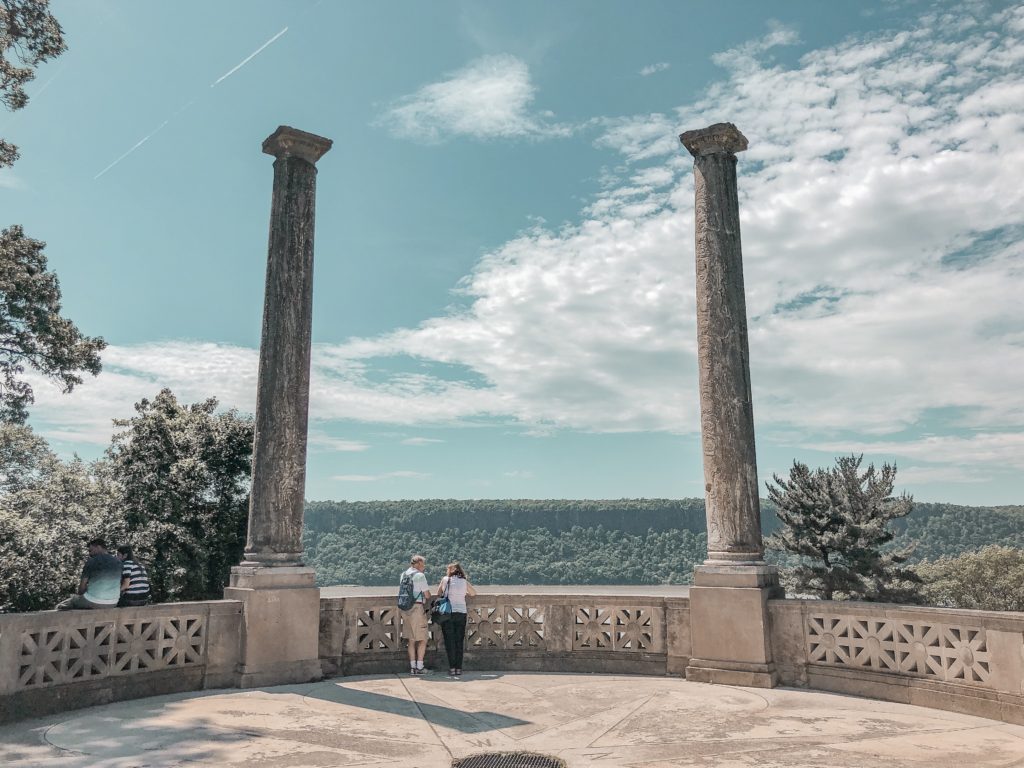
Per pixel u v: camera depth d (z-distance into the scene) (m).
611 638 10.33
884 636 8.31
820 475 29.98
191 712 7.63
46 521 17.86
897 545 29.94
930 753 6.04
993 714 7.19
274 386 10.27
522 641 10.61
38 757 5.91
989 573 55.41
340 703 8.16
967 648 7.52
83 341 18.91
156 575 17.34
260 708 7.86
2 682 7.05
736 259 10.64
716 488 10.02
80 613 7.85
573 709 7.87
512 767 5.76
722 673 9.31
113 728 6.90
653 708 7.89
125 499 18.53
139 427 18.97
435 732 6.86
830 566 28.83
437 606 10.27
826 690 8.80
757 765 5.75
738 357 10.30
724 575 9.55
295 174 10.85
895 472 29.00
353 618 10.34
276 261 10.64
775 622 9.32
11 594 16.50
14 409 18.52
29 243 17.66
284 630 9.47
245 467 18.98
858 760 5.85
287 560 9.85
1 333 17.31
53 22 14.34
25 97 14.63
